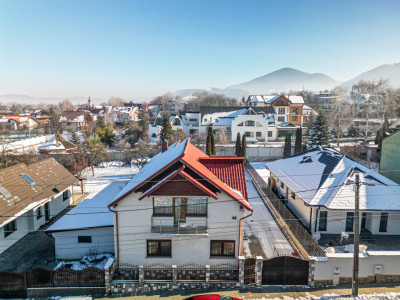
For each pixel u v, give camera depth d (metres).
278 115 81.81
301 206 24.73
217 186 16.50
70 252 19.81
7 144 50.84
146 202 17.09
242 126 68.62
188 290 15.94
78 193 33.97
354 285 14.81
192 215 17.16
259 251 20.05
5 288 15.60
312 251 18.61
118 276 17.48
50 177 28.52
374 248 20.23
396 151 29.31
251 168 42.25
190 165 16.58
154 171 18.33
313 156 30.33
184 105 148.62
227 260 17.30
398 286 15.84
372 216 21.88
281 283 16.14
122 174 42.41
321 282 16.00
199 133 68.38
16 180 24.42
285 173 30.03
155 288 15.95
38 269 15.68
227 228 17.17
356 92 85.00
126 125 84.94
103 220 20.42
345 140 67.00
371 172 23.98
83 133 65.88
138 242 17.41
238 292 15.55
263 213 27.33
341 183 22.59
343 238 21.39
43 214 25.78
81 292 15.78
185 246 17.36
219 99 153.88
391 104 70.94
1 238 20.55
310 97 134.62
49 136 70.81
